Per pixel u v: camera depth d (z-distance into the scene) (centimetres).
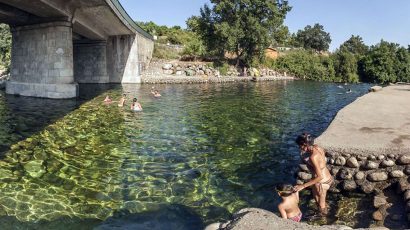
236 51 5150
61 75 2336
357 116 1142
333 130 935
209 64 4906
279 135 1332
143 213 678
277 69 5981
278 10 4941
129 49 3972
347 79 6203
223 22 4794
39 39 2403
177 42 6300
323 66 6272
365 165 745
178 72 4544
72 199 734
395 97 1722
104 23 3105
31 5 1978
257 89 3481
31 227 614
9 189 774
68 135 1284
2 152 1043
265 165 967
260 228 449
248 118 1714
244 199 748
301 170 806
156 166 953
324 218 642
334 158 777
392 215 618
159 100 2381
